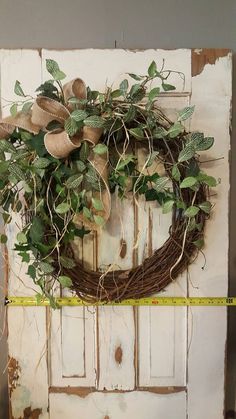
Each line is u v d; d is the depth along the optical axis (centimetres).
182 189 134
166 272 140
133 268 142
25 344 146
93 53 137
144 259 142
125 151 133
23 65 138
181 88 138
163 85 128
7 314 145
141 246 142
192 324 145
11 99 138
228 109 138
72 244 142
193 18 149
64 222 132
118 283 141
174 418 148
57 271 137
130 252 143
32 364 146
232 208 154
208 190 140
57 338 146
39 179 127
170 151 132
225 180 140
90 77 138
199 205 132
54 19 149
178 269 141
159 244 142
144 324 146
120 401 148
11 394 147
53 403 148
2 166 124
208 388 147
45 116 122
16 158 127
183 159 125
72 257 141
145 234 142
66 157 128
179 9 149
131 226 142
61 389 147
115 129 126
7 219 136
